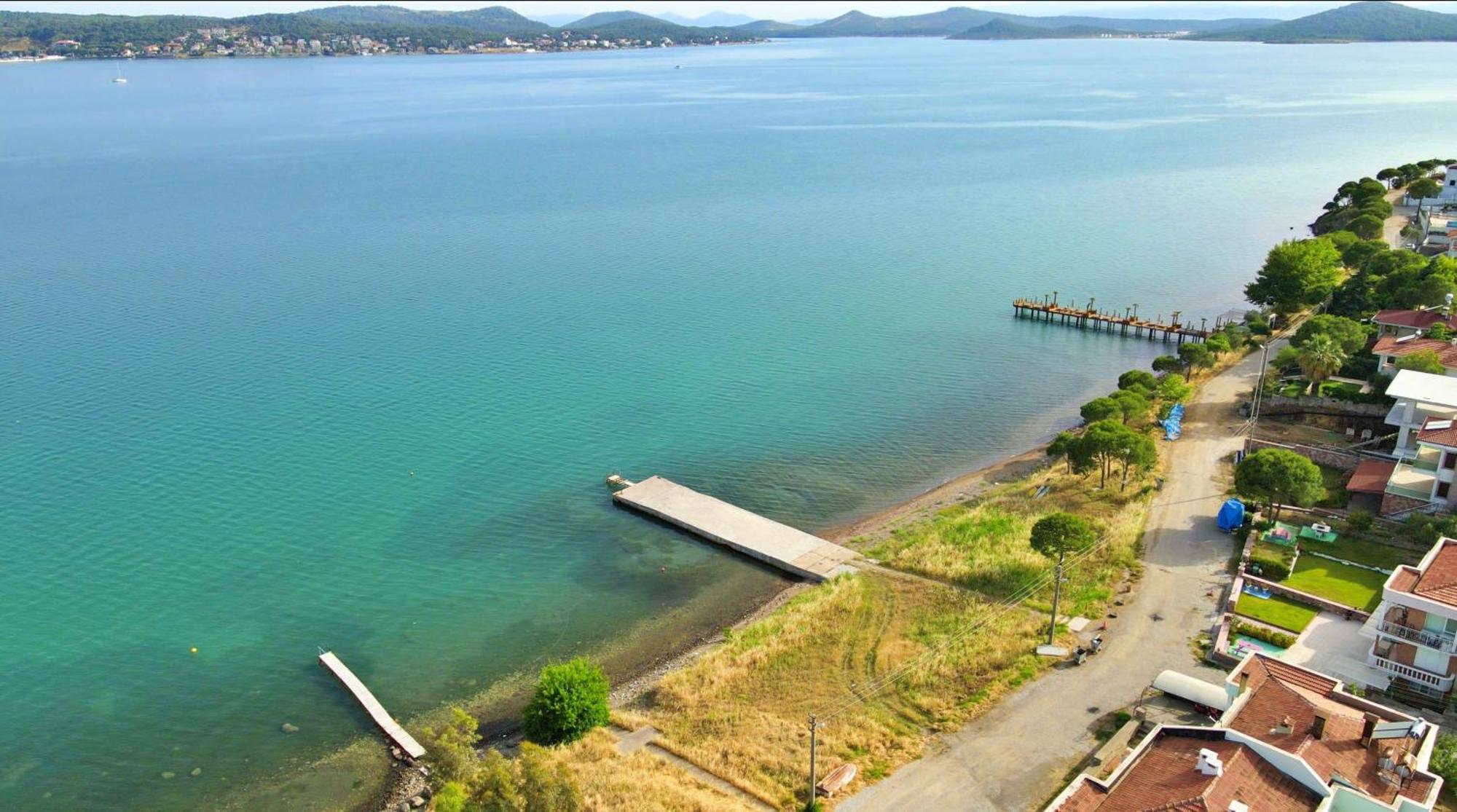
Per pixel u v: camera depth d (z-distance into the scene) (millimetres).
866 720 58562
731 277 167625
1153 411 103250
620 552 82688
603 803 51688
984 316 147750
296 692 65625
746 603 74875
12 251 182125
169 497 91188
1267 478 75062
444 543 84000
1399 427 88250
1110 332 140750
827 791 52156
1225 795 40188
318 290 157750
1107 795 43125
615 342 134375
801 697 61531
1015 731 56469
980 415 111500
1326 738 43562
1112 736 55219
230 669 67938
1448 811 47031
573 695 59062
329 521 87438
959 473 97188
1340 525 76938
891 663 64250
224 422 106875
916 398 116438
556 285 161750
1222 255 178750
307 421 107625
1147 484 86688
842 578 75562
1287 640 62219
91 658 69125
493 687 65812
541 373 122562
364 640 71062
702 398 115438
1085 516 82625
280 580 78625
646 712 61688
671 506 88688
